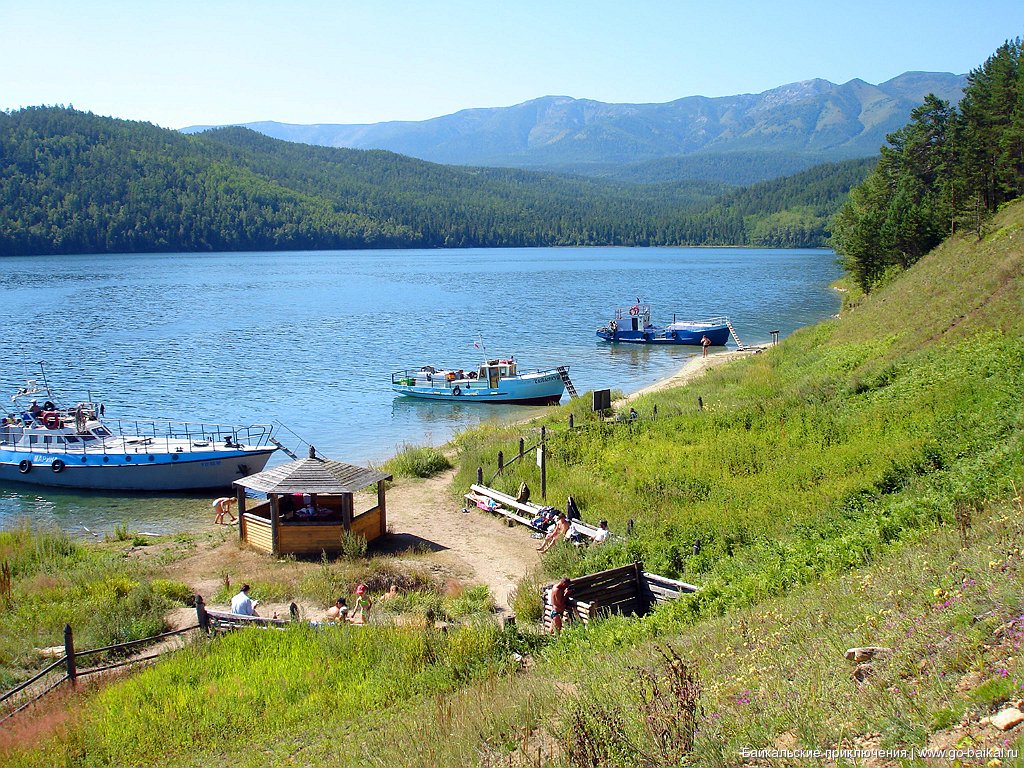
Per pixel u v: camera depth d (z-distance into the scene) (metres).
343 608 18.05
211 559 23.55
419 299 115.12
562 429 34.28
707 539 20.14
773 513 21.45
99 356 65.50
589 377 59.00
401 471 32.50
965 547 12.17
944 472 20.27
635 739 8.34
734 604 14.40
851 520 18.69
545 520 24.36
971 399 26.23
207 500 33.31
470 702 11.55
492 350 71.12
